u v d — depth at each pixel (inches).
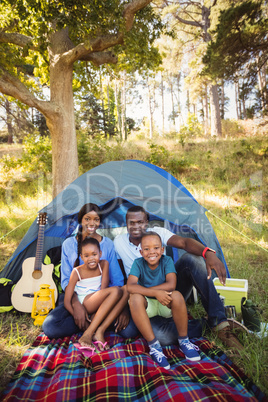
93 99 935.0
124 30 248.4
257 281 154.3
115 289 108.5
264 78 663.8
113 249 127.0
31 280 128.3
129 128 1283.2
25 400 75.5
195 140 555.5
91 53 299.1
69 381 80.7
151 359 90.3
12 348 102.7
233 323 104.3
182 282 113.2
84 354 95.7
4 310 126.9
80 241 124.3
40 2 208.1
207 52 455.5
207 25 759.7
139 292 97.7
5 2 215.5
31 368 89.0
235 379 80.8
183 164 406.9
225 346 100.1
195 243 111.1
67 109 278.8
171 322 103.5
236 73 478.9
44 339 107.2
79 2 221.6
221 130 726.5
